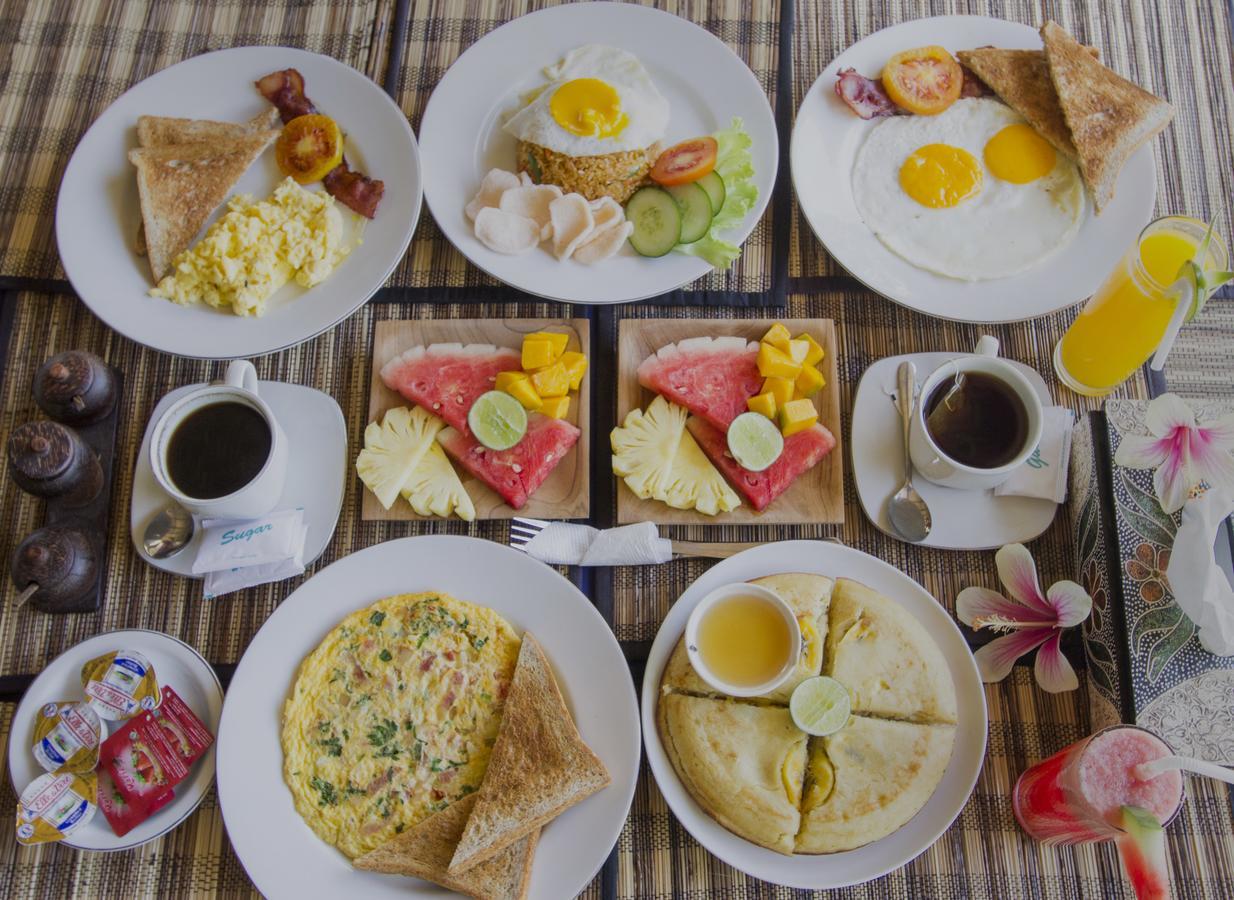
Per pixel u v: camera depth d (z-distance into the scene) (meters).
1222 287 0.88
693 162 0.84
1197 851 0.75
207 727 0.74
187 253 0.81
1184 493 0.74
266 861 0.70
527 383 0.80
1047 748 0.77
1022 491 0.80
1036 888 0.74
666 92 0.89
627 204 0.85
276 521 0.77
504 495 0.79
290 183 0.83
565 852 0.70
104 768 0.73
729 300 0.86
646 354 0.83
